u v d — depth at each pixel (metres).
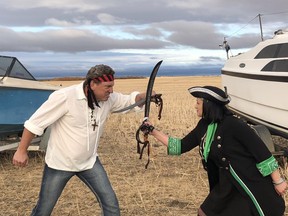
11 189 5.95
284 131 7.10
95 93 3.41
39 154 7.95
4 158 7.85
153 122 12.27
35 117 3.38
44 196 3.59
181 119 12.66
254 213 3.11
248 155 3.12
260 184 3.11
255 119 8.20
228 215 3.18
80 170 3.59
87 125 3.49
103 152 8.52
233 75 9.02
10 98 7.00
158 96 3.80
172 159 7.77
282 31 7.52
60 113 3.40
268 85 7.22
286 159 6.79
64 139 3.49
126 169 7.05
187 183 6.16
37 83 8.08
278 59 7.04
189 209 5.05
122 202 5.32
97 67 3.40
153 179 6.40
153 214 4.90
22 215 4.93
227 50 10.27
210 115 3.14
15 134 7.68
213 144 3.16
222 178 3.19
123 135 10.43
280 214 3.18
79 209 5.07
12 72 7.74
